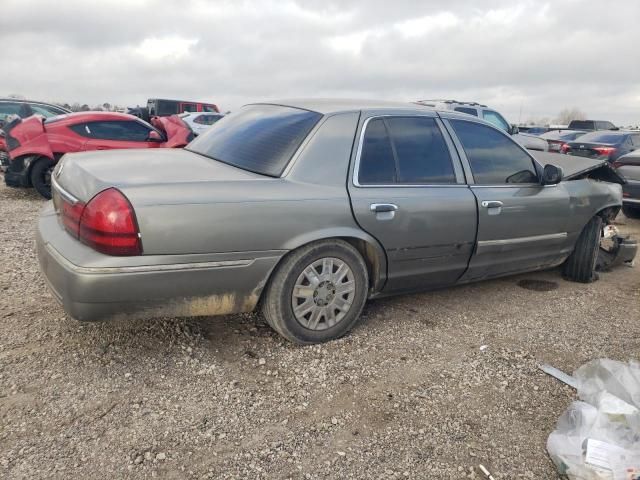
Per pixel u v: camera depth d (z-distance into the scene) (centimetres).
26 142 779
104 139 826
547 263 462
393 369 314
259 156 326
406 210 340
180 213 267
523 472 236
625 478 222
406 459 239
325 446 244
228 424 255
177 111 2486
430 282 381
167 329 343
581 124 2731
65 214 288
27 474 215
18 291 392
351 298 339
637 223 818
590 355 347
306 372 304
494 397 292
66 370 290
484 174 392
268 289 312
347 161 326
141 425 250
